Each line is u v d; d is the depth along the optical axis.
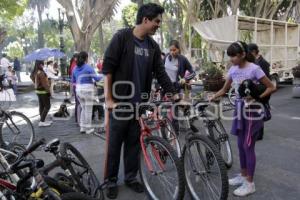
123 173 5.17
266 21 15.41
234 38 13.86
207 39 14.71
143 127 4.26
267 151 6.14
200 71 12.12
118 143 4.42
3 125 7.14
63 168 3.71
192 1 19.81
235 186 4.58
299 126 8.12
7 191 2.82
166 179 4.05
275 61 15.98
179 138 4.72
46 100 8.76
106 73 4.25
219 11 23.70
